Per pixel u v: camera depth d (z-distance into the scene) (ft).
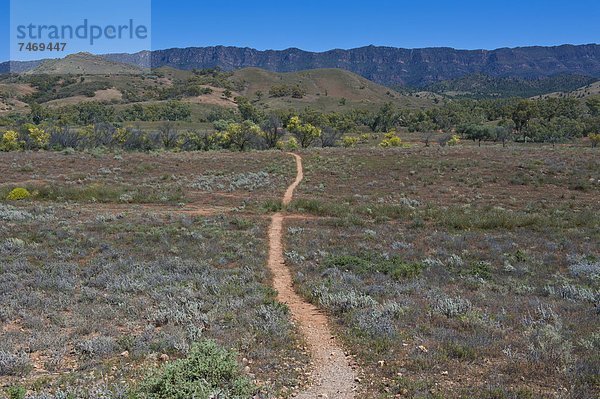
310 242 69.05
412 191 119.34
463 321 33.94
